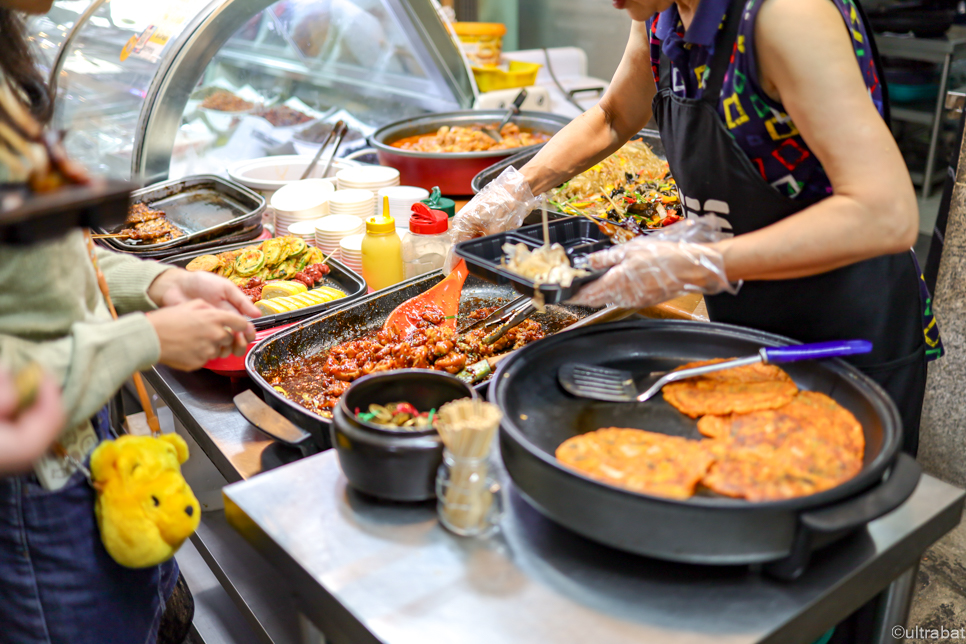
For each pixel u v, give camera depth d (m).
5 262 1.01
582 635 0.83
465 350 1.53
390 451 0.97
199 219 2.28
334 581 0.91
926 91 3.56
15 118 0.81
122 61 2.44
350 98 2.94
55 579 1.17
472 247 1.31
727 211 1.29
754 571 0.91
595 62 4.35
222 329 1.18
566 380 1.15
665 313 1.65
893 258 1.30
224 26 2.35
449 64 2.99
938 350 1.51
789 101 1.06
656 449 0.98
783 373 1.14
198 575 1.96
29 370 0.72
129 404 2.47
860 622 1.34
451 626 0.84
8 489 1.10
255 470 1.27
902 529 0.97
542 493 0.90
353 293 1.79
